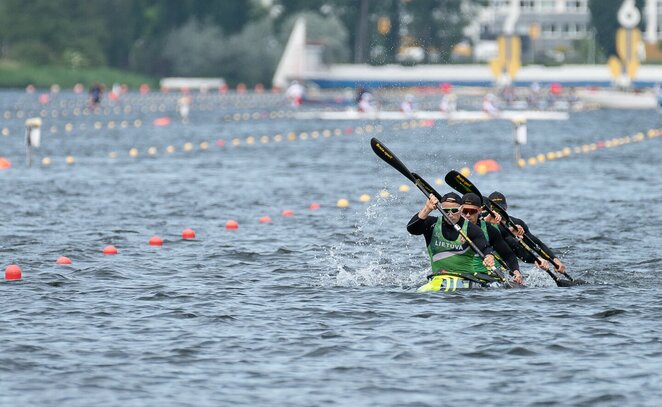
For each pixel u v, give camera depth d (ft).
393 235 253.85
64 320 159.84
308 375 131.85
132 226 266.57
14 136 644.69
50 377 130.41
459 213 186.60
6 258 215.92
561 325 156.35
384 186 374.43
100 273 199.72
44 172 414.62
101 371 132.98
